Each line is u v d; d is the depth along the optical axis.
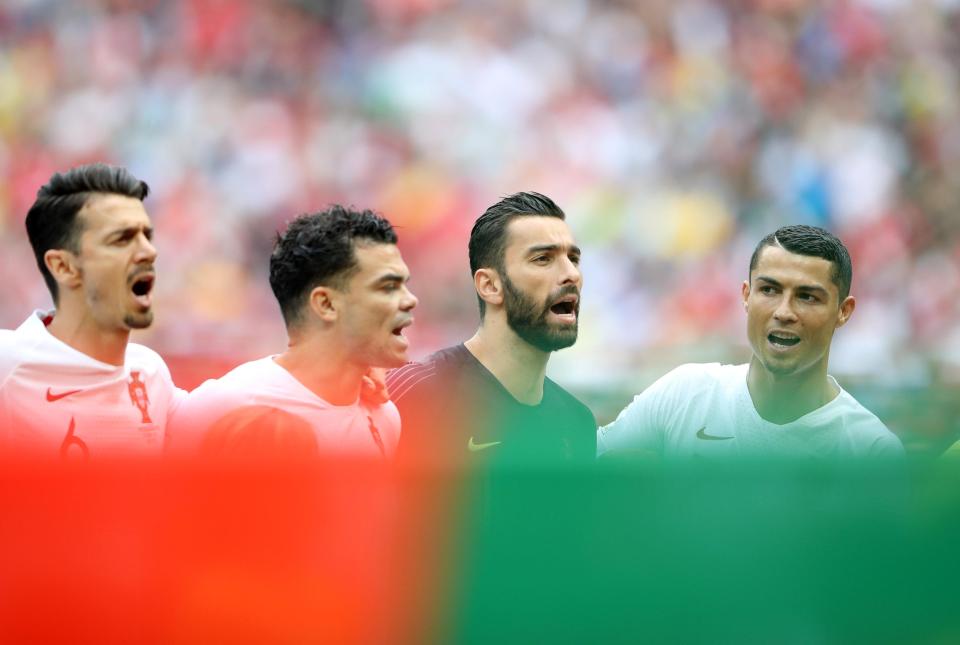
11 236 39.50
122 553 7.29
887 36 44.88
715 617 7.46
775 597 7.48
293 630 7.35
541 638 7.45
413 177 41.47
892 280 40.25
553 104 42.81
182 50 43.16
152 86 42.59
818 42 44.47
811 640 7.48
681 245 40.50
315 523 7.38
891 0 45.12
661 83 43.59
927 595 7.43
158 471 7.32
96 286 10.59
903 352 32.34
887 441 12.96
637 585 7.47
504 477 7.46
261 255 39.91
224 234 39.59
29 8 43.16
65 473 7.26
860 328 38.53
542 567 7.46
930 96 44.25
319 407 11.24
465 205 41.16
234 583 7.34
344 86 43.03
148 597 7.30
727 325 39.03
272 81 42.91
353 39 43.81
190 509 7.33
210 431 11.04
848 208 41.72
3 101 41.81
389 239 11.36
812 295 12.32
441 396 12.73
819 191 41.84
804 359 12.44
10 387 10.55
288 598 7.36
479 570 7.45
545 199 12.75
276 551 7.37
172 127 41.94
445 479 7.45
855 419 13.02
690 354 21.91
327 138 42.09
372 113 42.44
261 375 11.30
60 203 10.59
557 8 44.25
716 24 44.47
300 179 41.16
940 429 16.94
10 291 38.19
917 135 43.66
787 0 44.72
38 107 42.12
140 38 43.16
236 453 10.67
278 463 7.38
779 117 43.38
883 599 7.44
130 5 43.38
